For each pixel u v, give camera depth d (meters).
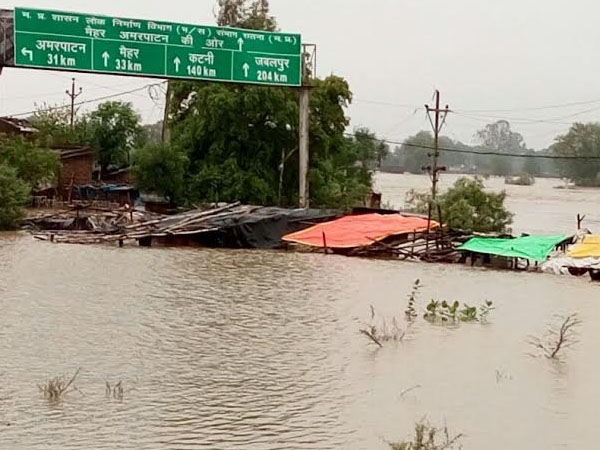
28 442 10.06
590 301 22.02
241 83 36.88
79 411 11.30
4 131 61.41
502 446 10.38
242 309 19.44
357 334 16.86
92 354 14.54
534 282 25.72
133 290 21.53
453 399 12.35
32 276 23.12
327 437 10.55
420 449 9.77
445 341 16.38
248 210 34.75
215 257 29.53
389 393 12.61
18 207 36.16
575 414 11.74
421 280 25.30
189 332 16.67
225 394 12.37
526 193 112.38
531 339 16.73
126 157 62.44
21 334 15.89
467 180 41.28
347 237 31.98
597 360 14.98
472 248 29.86
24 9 33.31
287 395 12.40
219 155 44.56
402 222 33.44
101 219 36.44
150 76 35.19
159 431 10.62
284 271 26.45
